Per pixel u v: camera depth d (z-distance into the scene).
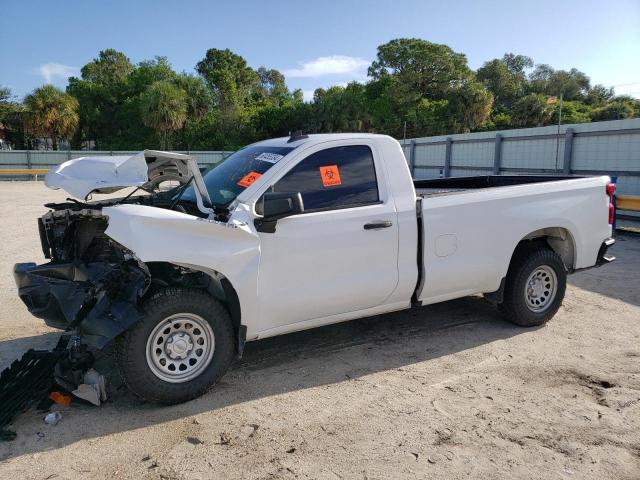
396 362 4.49
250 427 3.47
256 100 72.06
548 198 5.19
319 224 4.09
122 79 57.84
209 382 3.82
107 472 3.00
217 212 4.04
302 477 2.93
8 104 45.38
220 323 3.82
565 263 5.59
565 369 4.30
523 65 109.25
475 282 4.88
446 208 4.62
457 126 63.19
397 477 2.92
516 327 5.30
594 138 13.26
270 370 4.36
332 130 55.16
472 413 3.61
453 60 67.56
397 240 4.42
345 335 5.13
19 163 32.72
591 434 3.33
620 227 11.95
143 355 3.55
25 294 3.98
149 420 3.57
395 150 4.54
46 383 3.75
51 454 3.18
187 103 47.91
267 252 3.91
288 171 4.11
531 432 3.36
